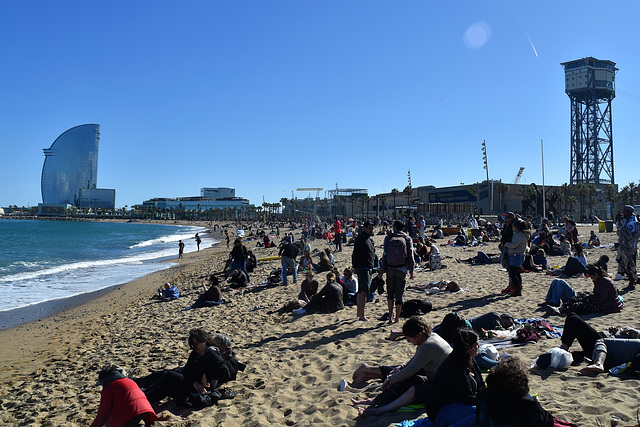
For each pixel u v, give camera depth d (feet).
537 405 10.96
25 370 27.89
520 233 33.45
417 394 15.29
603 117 513.86
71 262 111.65
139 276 80.79
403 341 23.90
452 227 114.11
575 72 510.58
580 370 17.21
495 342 21.63
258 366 22.54
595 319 25.25
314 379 19.88
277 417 16.25
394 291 27.71
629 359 16.76
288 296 43.37
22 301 55.88
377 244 102.42
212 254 132.26
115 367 15.71
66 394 21.97
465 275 47.06
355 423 14.88
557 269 44.83
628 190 323.98
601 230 117.70
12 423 18.61
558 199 285.23
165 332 33.71
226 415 16.67
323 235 113.60
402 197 368.07
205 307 42.55
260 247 122.93
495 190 277.23
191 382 18.89
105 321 42.06
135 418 14.70
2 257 124.67
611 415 13.23
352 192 468.34
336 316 32.01
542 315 27.55
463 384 13.33
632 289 33.55
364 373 18.35
